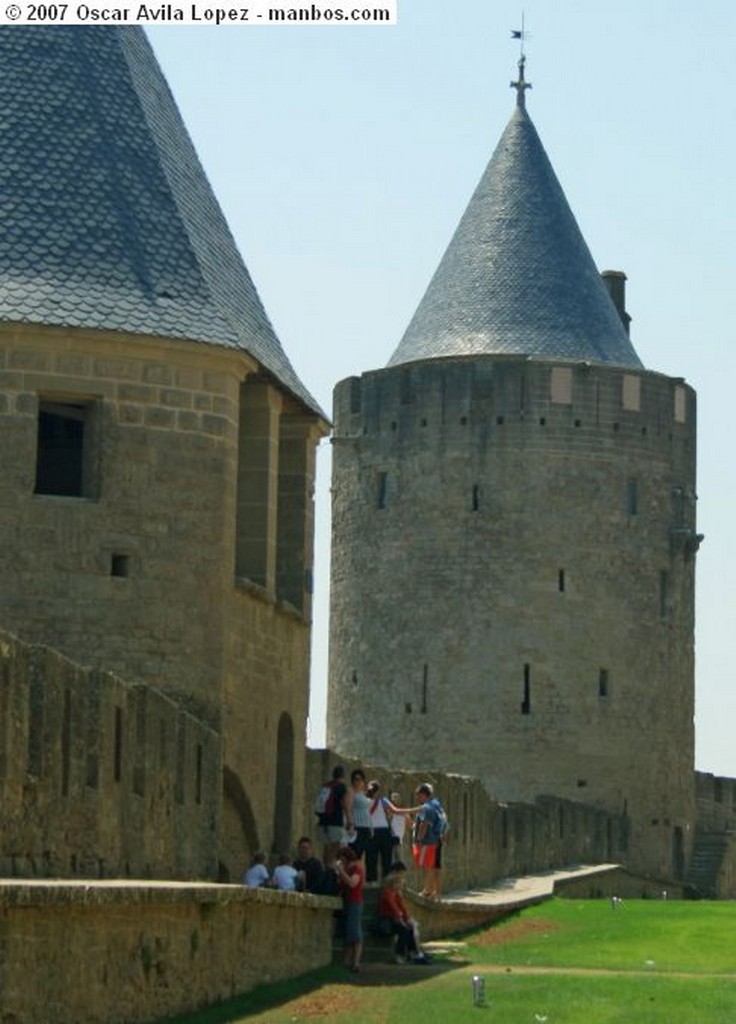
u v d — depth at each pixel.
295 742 50.22
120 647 44.28
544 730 101.38
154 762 38.56
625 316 112.69
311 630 51.38
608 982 37.97
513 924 54.56
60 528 44.03
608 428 102.88
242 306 47.91
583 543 102.38
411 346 104.88
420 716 102.44
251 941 34.44
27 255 44.47
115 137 46.50
